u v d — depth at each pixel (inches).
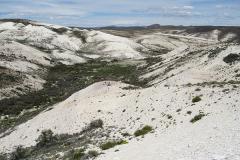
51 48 7406.5
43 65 5541.3
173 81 2878.9
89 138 1556.3
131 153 1053.2
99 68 5565.9
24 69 4758.9
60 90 4040.4
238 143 805.9
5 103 3346.5
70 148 1461.6
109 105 1975.9
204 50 3895.2
